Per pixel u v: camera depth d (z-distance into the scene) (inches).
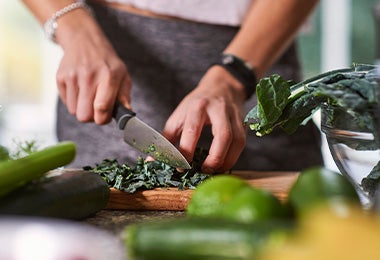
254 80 55.6
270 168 65.0
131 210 41.8
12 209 31.5
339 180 28.7
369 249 19.1
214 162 47.0
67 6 57.7
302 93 41.1
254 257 22.3
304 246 20.6
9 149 39.4
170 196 41.7
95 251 23.0
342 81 37.3
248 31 58.5
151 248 24.2
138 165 46.0
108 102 50.1
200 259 23.5
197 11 63.5
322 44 109.3
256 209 25.8
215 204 28.8
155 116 65.8
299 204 26.9
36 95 119.5
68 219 35.5
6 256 22.4
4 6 118.7
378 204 32.3
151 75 65.3
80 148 66.4
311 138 65.7
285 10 59.1
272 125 41.4
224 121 48.6
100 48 54.7
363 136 36.9
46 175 36.5
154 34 64.5
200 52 64.6
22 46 119.7
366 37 107.9
